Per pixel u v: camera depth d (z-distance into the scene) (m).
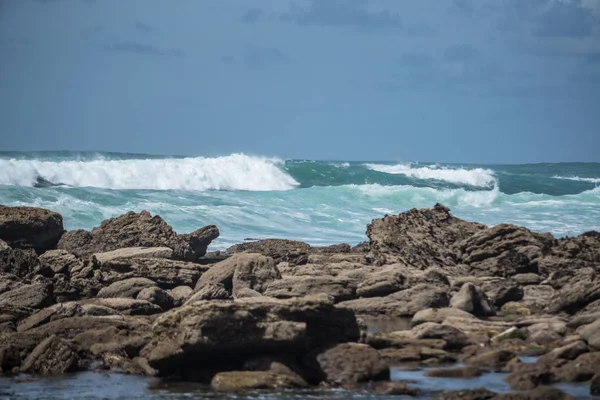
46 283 105.44
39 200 194.12
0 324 88.56
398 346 82.75
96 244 134.88
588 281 102.50
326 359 73.62
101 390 71.06
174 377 75.50
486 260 129.00
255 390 70.19
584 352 76.19
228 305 73.06
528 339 85.81
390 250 134.50
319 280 109.88
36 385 72.62
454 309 97.94
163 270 115.25
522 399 62.78
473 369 74.00
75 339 82.81
